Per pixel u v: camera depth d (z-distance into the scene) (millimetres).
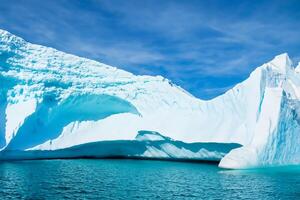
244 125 38250
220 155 41500
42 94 40500
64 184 24609
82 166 35625
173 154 43812
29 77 40500
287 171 33531
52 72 42562
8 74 39125
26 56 41500
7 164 35344
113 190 22938
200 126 40562
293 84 42469
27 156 39719
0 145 36469
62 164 36781
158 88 47125
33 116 39375
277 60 44844
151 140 43344
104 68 47500
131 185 24938
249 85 40781
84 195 21188
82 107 44750
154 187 24297
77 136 42969
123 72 48344
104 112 46531
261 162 33500
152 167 36688
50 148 40219
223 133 38750
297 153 34562
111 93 44938
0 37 39750
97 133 43812
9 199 19609
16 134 37594
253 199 20766
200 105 43062
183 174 31266
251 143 35375
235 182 26719
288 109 35250
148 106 45219
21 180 25500
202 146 41094
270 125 34312
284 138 34344
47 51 43750
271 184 25750
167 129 41781
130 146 45250
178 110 43562
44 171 30656
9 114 38312
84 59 46562
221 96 42719
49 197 20375
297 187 24516
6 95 39000
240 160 34562
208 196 21531
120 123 44938
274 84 40812
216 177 29375
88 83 44500
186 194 22016
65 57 44969
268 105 35688
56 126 42594
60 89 42375
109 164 38531
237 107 40281
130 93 45906
